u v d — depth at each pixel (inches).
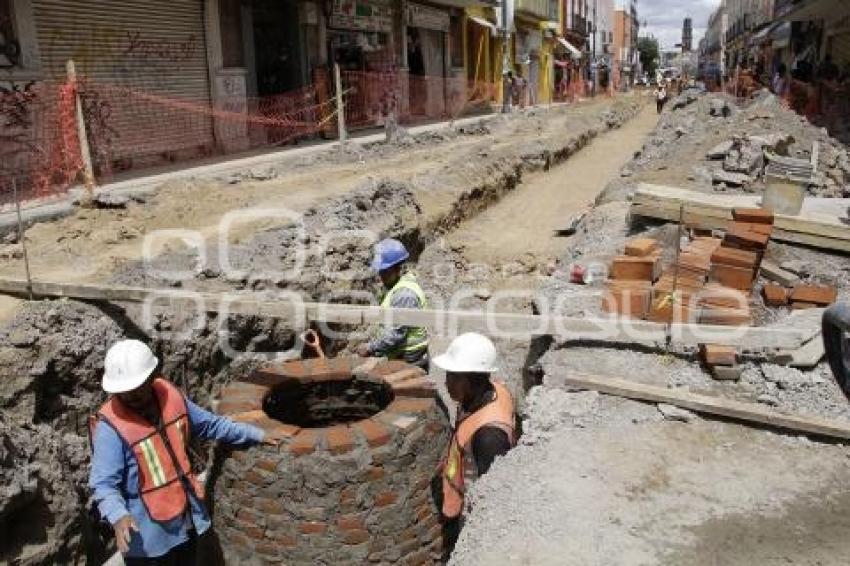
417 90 894.4
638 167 478.6
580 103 1540.4
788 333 186.9
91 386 192.1
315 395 193.0
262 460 152.3
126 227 299.3
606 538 122.7
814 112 746.2
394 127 637.9
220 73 539.2
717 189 372.8
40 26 403.9
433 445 162.7
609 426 156.9
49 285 204.8
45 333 186.9
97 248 277.4
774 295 222.7
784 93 855.7
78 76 423.2
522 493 135.6
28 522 157.5
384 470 152.6
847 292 235.5
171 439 144.3
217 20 534.9
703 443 149.9
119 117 451.8
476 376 150.1
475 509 136.9
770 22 1517.0
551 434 155.4
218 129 537.3
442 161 522.6
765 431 153.8
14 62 387.2
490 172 526.6
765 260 259.8
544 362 192.7
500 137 736.3
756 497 132.7
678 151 481.4
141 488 142.4
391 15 823.1
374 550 153.9
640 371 180.5
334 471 149.6
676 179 397.1
